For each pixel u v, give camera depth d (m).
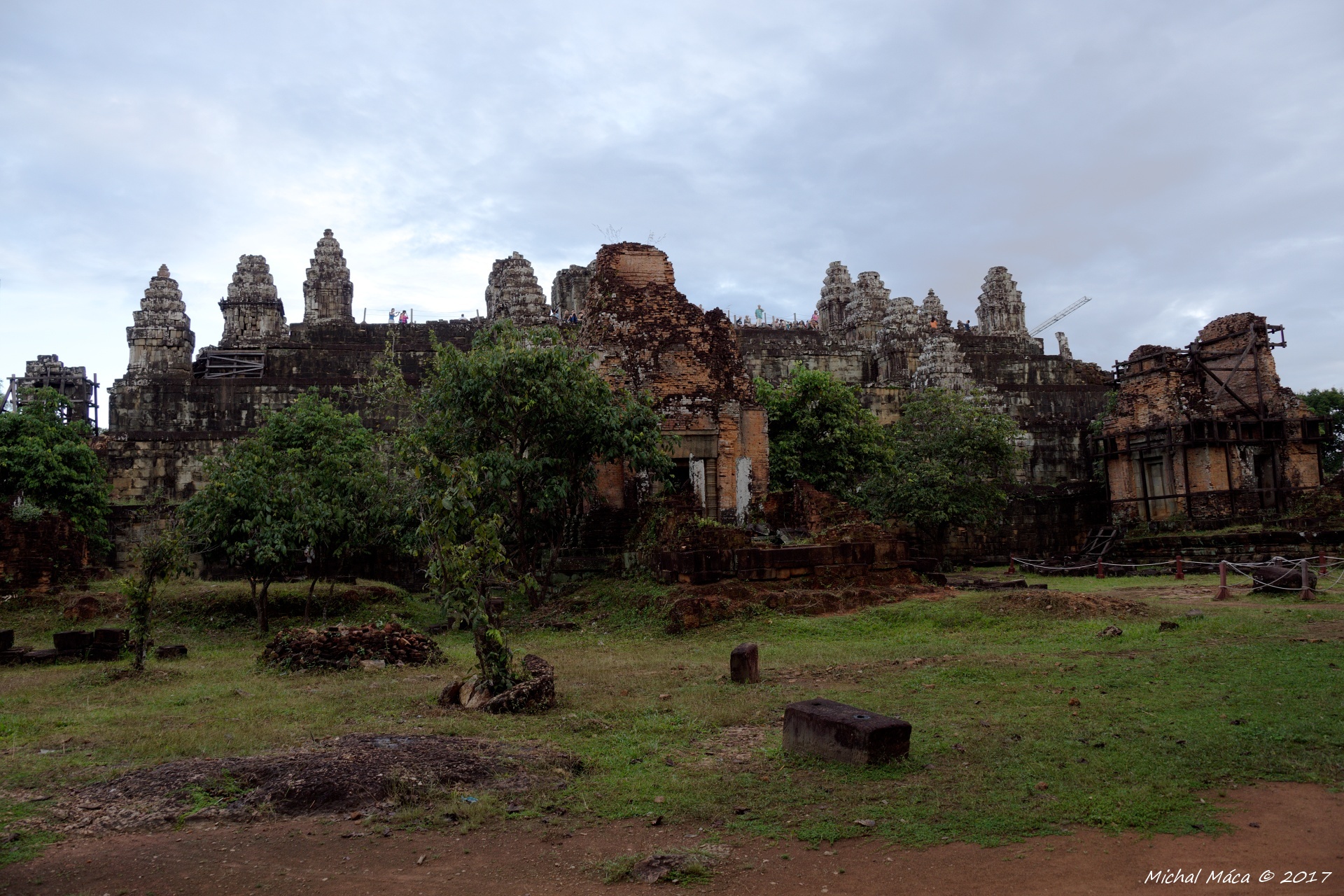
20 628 22.44
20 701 13.01
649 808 7.40
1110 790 7.32
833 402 35.06
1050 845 6.38
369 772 7.98
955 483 33.25
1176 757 8.05
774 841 6.66
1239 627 15.15
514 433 23.16
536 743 9.40
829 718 8.58
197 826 7.23
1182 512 34.16
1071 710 10.03
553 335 25.81
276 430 31.05
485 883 6.07
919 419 36.94
